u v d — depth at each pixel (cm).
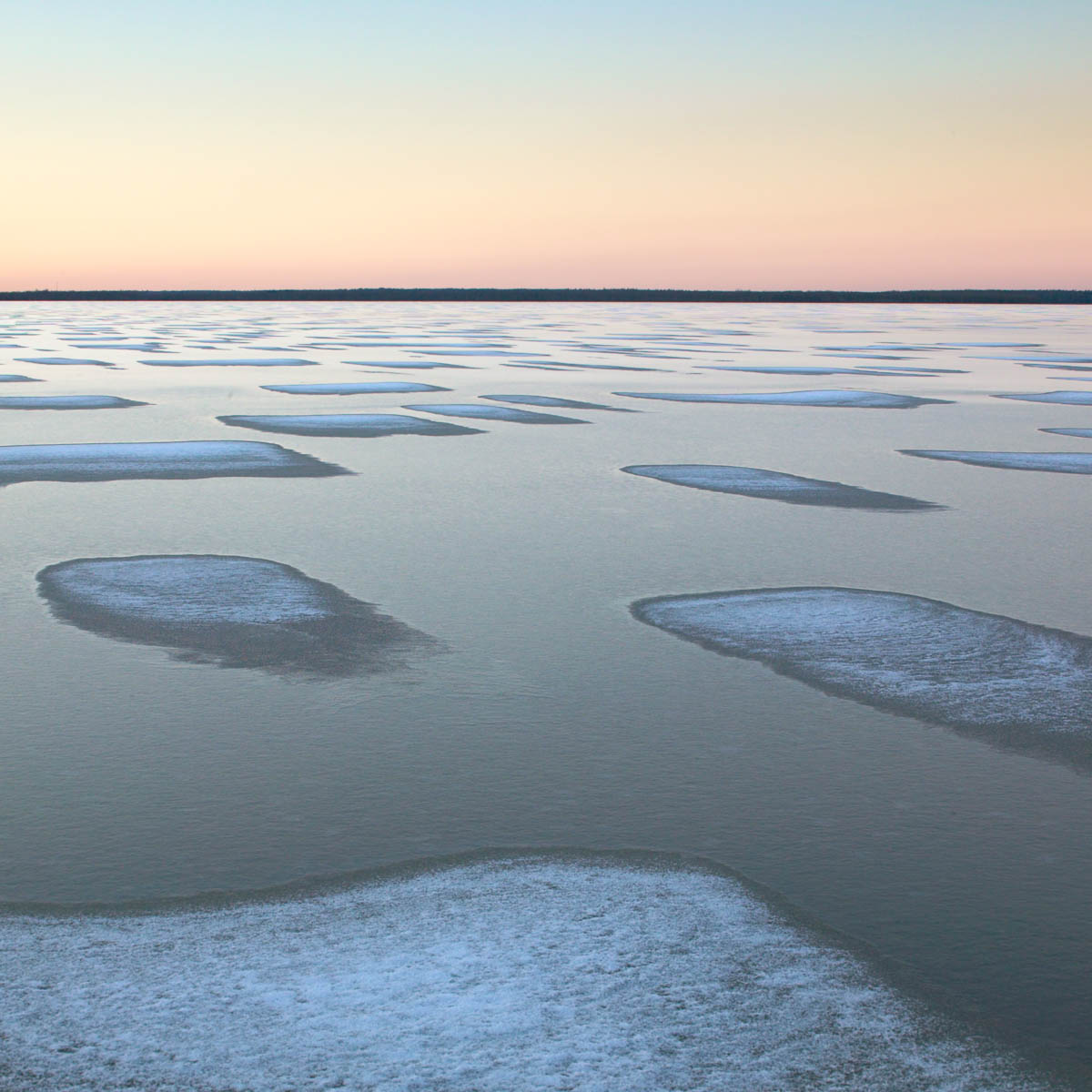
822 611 638
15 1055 264
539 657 557
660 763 439
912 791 419
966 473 1126
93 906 332
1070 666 553
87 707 486
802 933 324
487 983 295
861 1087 260
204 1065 261
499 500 952
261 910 331
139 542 778
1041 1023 287
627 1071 262
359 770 430
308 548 771
